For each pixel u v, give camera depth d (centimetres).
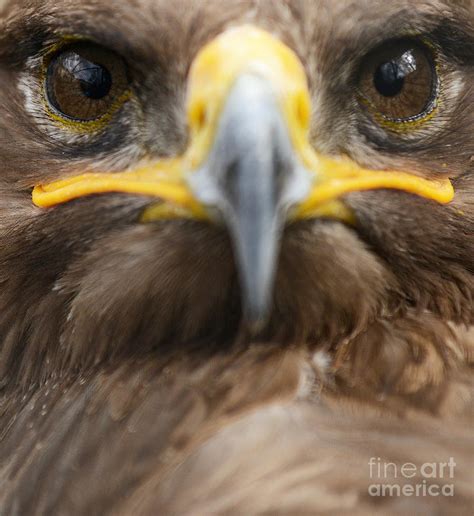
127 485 178
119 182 179
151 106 179
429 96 179
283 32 178
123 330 180
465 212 180
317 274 179
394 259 179
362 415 177
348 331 179
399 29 179
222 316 179
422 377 178
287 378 178
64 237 180
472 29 179
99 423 179
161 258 179
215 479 176
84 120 180
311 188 178
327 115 179
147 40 179
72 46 179
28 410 181
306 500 175
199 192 177
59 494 178
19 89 180
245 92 177
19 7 180
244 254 176
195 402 178
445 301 180
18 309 181
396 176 179
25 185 180
